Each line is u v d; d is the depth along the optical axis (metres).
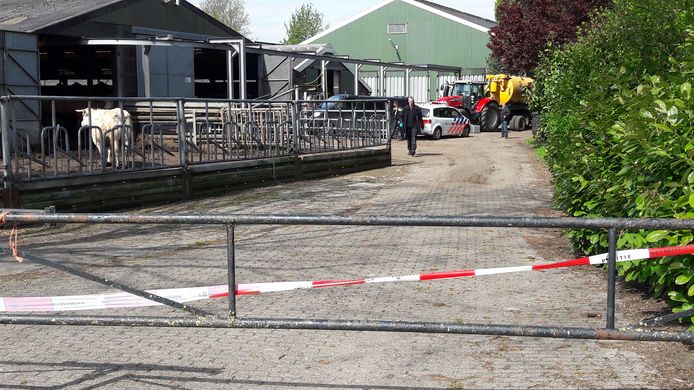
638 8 10.95
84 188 12.91
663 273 5.87
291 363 5.72
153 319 4.78
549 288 7.91
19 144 12.66
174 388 5.21
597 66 12.38
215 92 41.81
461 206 14.50
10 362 5.79
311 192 16.69
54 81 34.03
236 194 16.20
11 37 22.02
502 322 6.66
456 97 42.00
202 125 15.94
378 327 4.55
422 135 37.09
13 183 11.80
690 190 5.64
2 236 11.37
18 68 22.25
